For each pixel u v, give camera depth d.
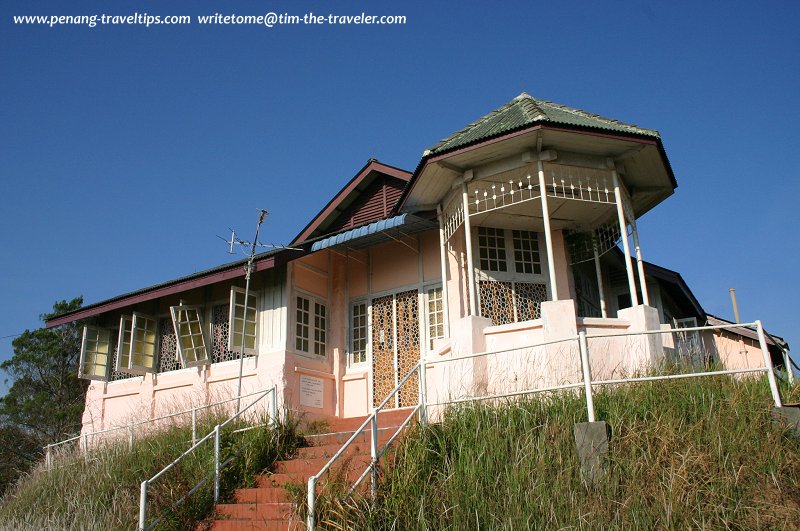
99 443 12.43
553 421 7.64
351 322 14.24
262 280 13.88
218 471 8.83
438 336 13.02
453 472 7.18
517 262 12.67
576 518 6.33
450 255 12.71
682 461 6.64
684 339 12.11
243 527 7.73
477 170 11.39
